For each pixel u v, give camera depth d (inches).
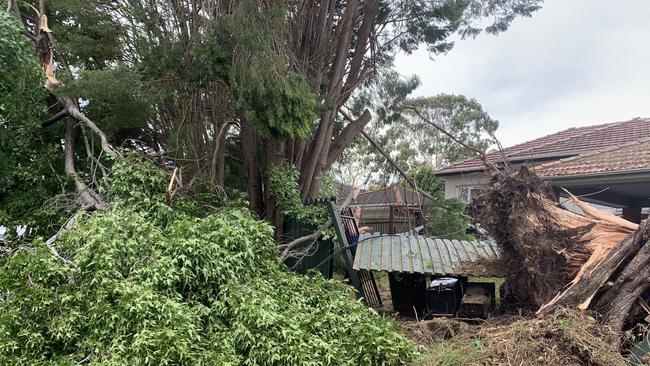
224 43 288.7
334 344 177.3
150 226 211.6
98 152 350.0
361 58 411.2
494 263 248.2
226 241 210.5
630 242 180.9
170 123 354.3
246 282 204.5
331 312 203.2
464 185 555.2
